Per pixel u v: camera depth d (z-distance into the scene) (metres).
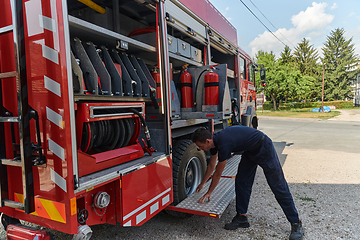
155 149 2.63
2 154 1.84
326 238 2.64
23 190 1.65
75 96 1.67
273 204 3.53
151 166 2.27
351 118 21.19
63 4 1.54
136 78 2.40
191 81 3.35
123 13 3.06
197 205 2.65
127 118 2.30
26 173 1.63
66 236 2.68
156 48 2.64
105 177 1.79
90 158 1.85
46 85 1.57
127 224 1.95
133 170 2.02
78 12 2.81
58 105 1.54
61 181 1.58
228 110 3.34
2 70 1.76
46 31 1.54
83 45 2.13
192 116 3.14
